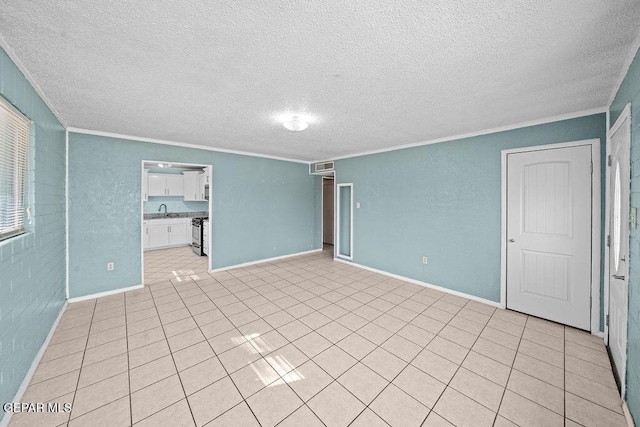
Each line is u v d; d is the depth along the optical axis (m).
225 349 2.24
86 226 3.31
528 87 2.04
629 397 1.57
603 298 2.41
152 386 1.79
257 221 5.13
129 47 1.53
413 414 1.58
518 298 2.97
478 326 2.65
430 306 3.14
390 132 3.36
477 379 1.88
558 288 2.69
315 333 2.51
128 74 1.86
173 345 2.29
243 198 4.91
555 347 2.27
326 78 1.91
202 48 1.54
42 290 2.22
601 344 2.32
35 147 2.05
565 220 2.64
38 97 2.12
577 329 2.58
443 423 1.52
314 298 3.39
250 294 3.54
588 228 2.51
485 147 3.20
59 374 1.89
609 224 2.32
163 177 6.62
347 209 5.25
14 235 1.77
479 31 1.37
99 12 1.24
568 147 2.60
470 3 1.17
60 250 2.89
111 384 1.80
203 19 1.29
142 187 3.75
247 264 5.00
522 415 1.57
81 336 2.42
